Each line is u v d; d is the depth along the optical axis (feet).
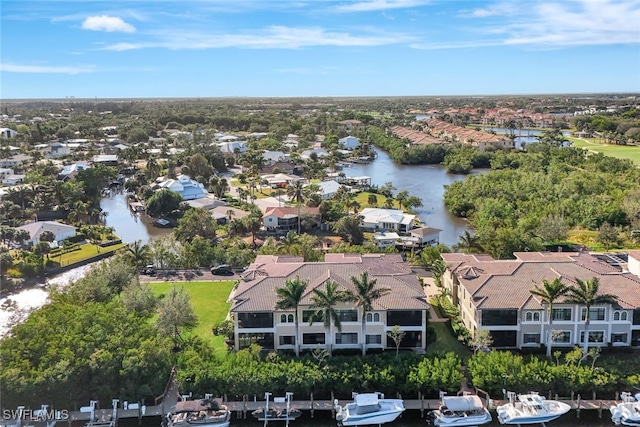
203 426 183.83
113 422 185.37
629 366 201.98
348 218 405.39
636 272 265.34
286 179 604.90
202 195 554.46
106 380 191.62
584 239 391.86
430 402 195.72
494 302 221.46
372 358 208.95
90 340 197.47
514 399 192.65
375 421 185.57
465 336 229.66
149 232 451.53
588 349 219.41
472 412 185.98
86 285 248.11
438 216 492.13
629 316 221.05
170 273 324.19
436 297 277.64
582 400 195.00
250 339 224.33
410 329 222.48
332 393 197.06
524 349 221.66
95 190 547.90
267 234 424.87
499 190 504.84
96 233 412.16
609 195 471.62
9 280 322.75
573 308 221.05
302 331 223.10
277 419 188.65
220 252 336.90
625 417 183.42
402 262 263.49
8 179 577.02
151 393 191.72
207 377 194.39
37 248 353.10
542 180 523.70
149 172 635.25
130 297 236.63
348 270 241.96
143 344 197.36
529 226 386.52
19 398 184.75
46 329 201.87
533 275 237.45
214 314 262.47
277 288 215.92
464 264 258.57
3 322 269.64
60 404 188.65
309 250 312.50
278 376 194.59
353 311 221.87
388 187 553.64
